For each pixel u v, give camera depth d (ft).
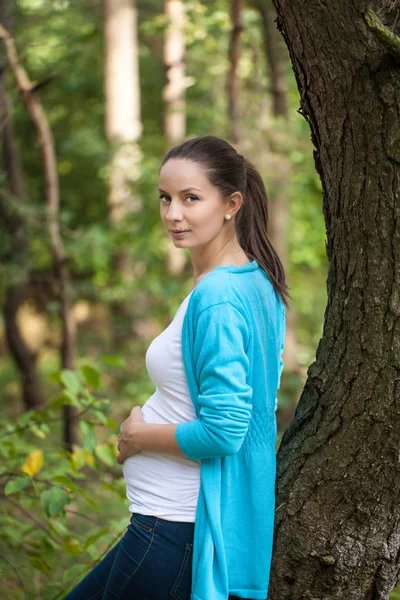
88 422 11.94
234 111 27.43
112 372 30.27
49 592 11.77
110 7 31.76
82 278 35.94
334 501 7.47
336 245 7.44
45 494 10.37
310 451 7.61
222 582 7.15
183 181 7.48
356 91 6.88
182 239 7.58
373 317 7.07
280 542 7.72
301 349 39.68
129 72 32.24
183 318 7.41
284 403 27.96
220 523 7.25
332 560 7.51
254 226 7.98
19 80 22.39
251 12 29.48
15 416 33.65
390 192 6.87
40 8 23.38
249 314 7.35
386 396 7.06
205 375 6.98
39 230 26.13
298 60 7.21
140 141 30.63
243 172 7.82
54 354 42.96
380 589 7.63
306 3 6.88
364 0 6.66
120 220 30.40
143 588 7.50
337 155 7.18
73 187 38.99
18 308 30.63
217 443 6.91
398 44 6.44
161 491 7.47
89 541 10.62
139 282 30.71
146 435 7.35
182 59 33.32
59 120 38.27
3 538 11.98
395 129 6.77
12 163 27.78
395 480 7.21
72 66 30.89
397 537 7.46
